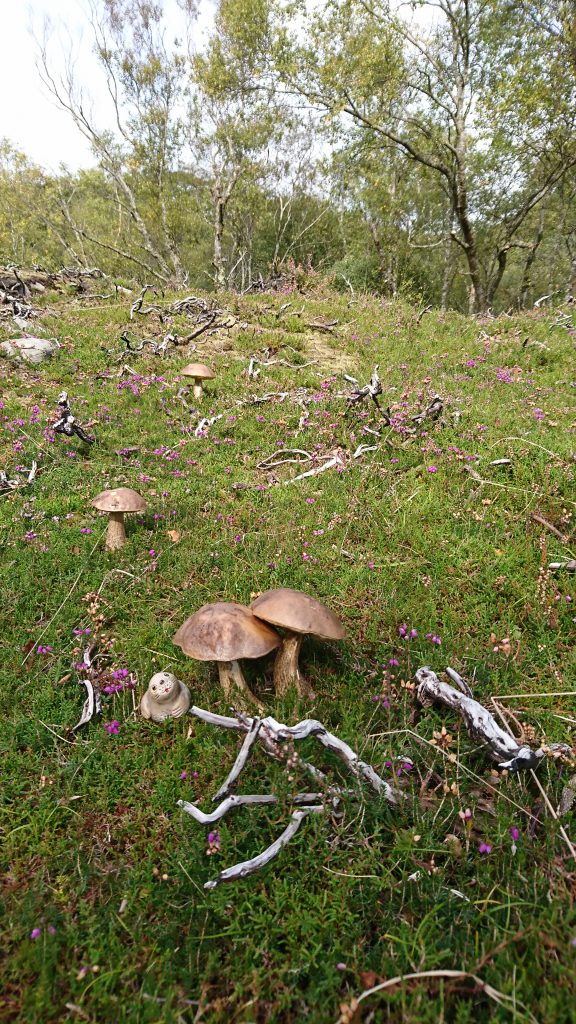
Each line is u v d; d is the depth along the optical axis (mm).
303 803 495
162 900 449
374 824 479
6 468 1158
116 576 842
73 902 465
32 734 593
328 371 1854
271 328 2291
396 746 549
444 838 485
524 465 1085
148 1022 371
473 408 1412
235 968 406
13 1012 386
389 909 425
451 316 2557
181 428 1418
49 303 2465
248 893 444
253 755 535
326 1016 365
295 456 1290
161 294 2820
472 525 942
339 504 1036
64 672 673
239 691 601
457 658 667
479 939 404
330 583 830
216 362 1876
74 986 393
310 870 460
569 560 815
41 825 515
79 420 1393
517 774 524
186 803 486
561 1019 338
